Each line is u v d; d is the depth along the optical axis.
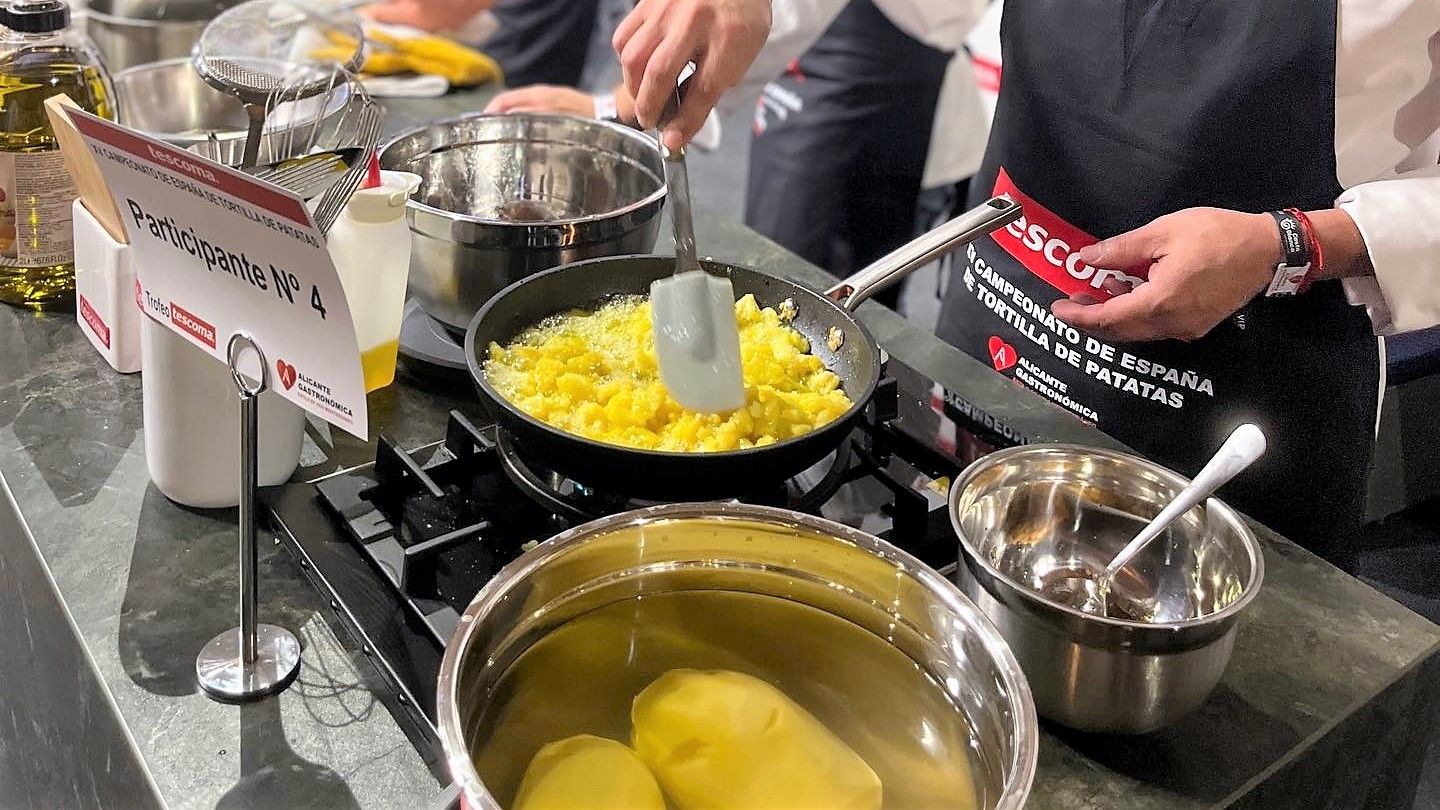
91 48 1.19
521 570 0.70
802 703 0.76
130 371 1.12
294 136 1.09
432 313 1.14
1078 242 1.34
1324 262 1.14
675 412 0.95
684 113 1.05
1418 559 1.98
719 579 0.78
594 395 0.97
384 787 0.73
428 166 1.25
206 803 0.71
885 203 2.54
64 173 1.16
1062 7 1.29
